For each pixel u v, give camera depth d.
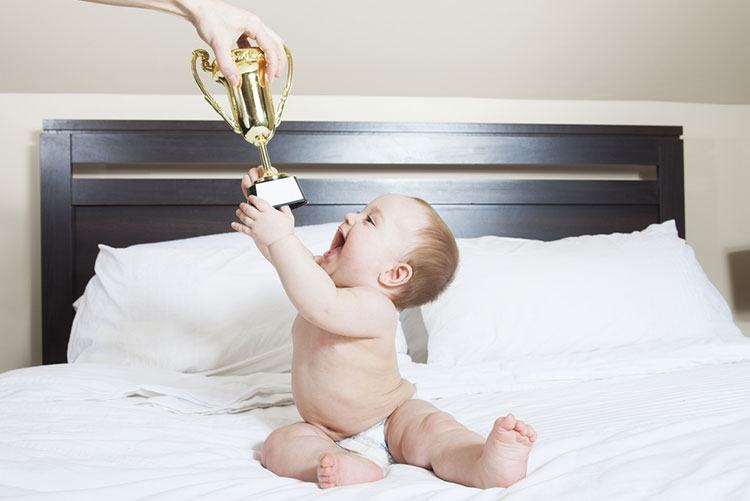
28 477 0.84
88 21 2.29
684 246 2.27
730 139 2.85
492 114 2.71
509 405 1.34
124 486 0.81
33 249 2.50
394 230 1.12
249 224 0.97
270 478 0.91
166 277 1.90
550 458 0.97
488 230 2.60
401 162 2.54
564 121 2.75
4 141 2.50
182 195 2.46
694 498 0.74
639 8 2.44
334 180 2.52
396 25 2.39
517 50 2.52
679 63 2.65
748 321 2.85
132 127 2.43
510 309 1.97
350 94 2.62
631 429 1.08
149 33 2.34
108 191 2.43
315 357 1.10
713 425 1.07
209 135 2.46
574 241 2.27
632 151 2.67
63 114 2.52
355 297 1.05
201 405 1.38
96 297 1.94
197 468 0.94
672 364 1.65
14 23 2.28
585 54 2.57
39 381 1.43
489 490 0.81
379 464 1.09
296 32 2.38
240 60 1.12
